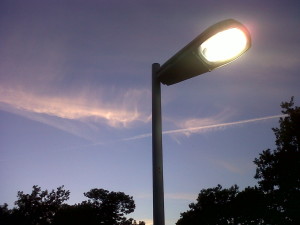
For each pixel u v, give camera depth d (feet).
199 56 8.69
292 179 105.19
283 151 106.32
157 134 9.12
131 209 207.31
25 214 153.28
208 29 8.22
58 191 163.73
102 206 199.93
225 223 181.27
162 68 9.48
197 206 205.05
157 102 9.54
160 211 8.17
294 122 103.40
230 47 8.53
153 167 8.75
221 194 194.59
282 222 110.73
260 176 114.42
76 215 171.12
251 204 160.97
